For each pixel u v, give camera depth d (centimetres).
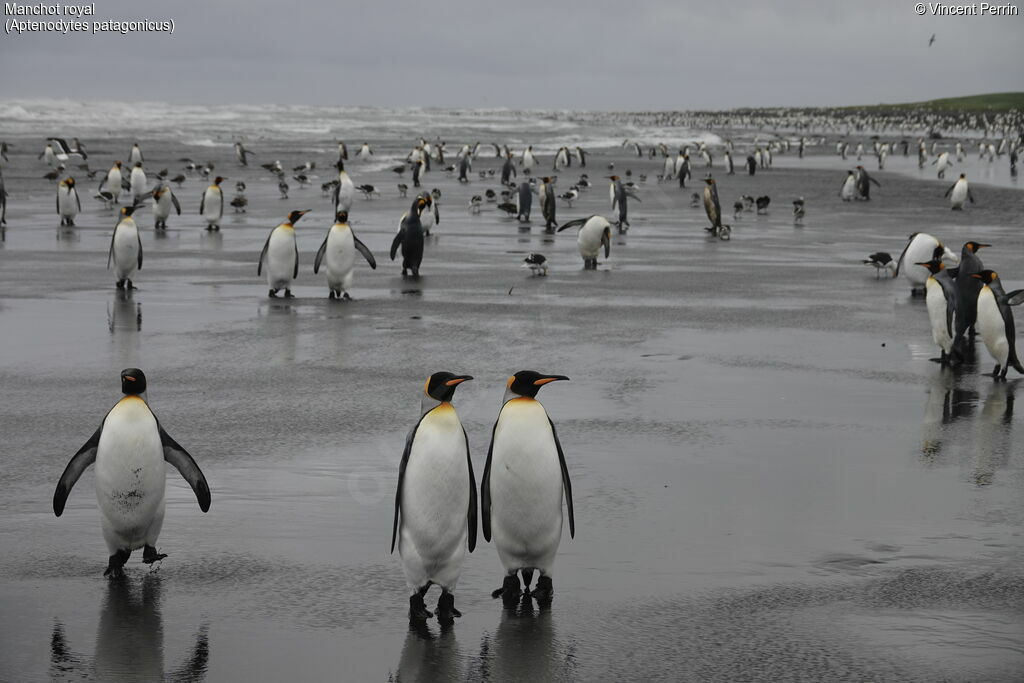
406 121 17475
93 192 4512
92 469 916
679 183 5631
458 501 618
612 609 643
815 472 928
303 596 659
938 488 888
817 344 1542
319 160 7344
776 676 559
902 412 1154
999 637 607
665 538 761
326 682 549
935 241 2006
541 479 635
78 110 15912
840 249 2806
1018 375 1352
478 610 643
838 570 705
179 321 1664
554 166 7062
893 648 592
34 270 2206
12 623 613
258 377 1290
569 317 1747
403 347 1484
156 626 612
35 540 748
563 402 1176
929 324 1717
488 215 3853
